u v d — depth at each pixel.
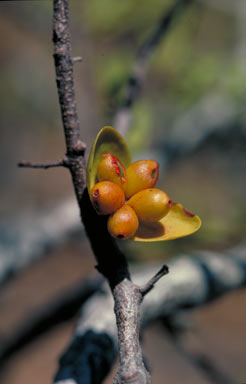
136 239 0.24
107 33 0.75
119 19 0.75
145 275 0.37
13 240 0.51
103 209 0.23
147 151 0.67
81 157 0.24
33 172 1.23
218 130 0.75
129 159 0.25
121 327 0.23
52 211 0.57
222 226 0.74
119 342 0.23
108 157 0.24
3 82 1.14
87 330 0.30
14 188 1.19
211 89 0.76
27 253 0.52
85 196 0.24
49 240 0.53
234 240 0.72
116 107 0.53
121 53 0.71
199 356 0.45
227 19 0.89
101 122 0.68
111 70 0.64
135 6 0.75
